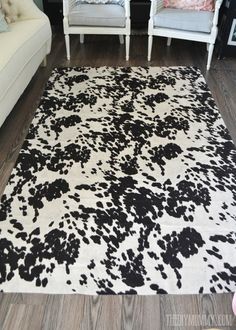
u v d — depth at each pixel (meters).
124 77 2.81
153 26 2.87
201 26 2.70
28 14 2.58
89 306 1.20
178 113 2.34
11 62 1.98
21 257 1.36
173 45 3.46
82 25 2.87
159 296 1.24
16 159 1.90
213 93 2.59
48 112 2.34
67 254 1.38
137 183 1.75
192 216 1.56
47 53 2.90
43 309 1.19
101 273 1.31
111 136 2.10
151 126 2.20
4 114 1.99
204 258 1.37
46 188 1.70
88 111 2.35
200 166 1.87
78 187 1.71
